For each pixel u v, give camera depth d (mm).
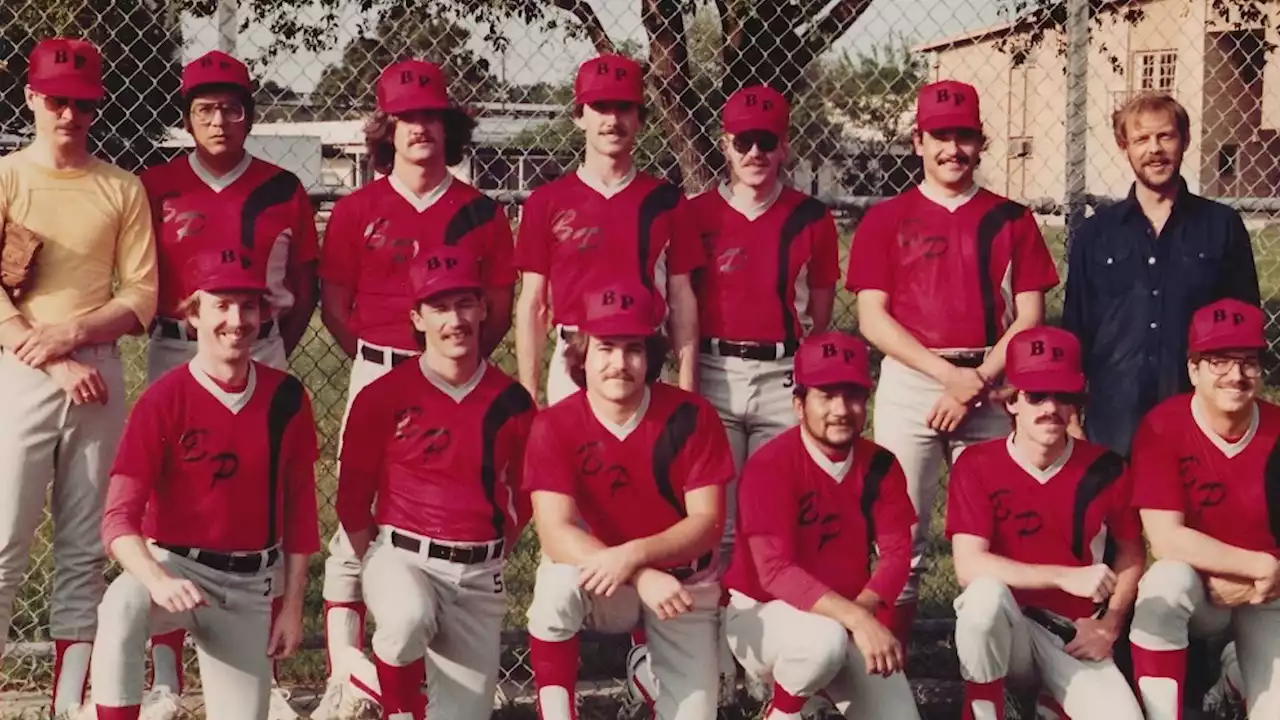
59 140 4430
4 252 4391
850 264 4840
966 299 4699
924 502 4773
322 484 6875
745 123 4707
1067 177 5262
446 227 4727
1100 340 4742
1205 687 4801
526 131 7965
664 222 4730
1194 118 13320
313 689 4934
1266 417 4449
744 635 4207
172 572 4078
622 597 4219
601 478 4184
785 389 4820
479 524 4199
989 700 4215
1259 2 9688
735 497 4777
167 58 7664
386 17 8898
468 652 4258
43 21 7824
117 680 3893
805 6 9023
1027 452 4336
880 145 10633
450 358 4199
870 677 4145
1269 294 11805
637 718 4684
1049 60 11422
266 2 8680
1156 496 4375
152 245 4578
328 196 5492
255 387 4148
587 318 4125
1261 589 4219
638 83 4715
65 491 4473
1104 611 4320
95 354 4465
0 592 4445
